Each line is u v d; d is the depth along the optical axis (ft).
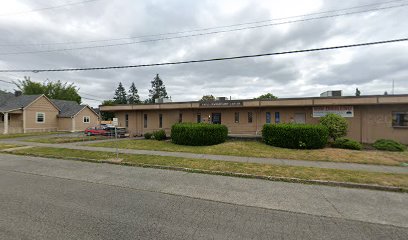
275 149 42.01
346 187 21.44
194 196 18.29
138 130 74.33
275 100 56.65
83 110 116.47
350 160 32.89
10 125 95.09
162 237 11.46
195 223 13.25
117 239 11.18
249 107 60.75
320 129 42.78
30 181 22.31
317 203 16.99
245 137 55.57
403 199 18.07
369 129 52.85
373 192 19.89
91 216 13.93
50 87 169.58
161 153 38.88
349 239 11.66
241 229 12.58
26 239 11.02
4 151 43.60
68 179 23.31
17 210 14.70
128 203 16.42
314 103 53.72
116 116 77.71
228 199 17.69
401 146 42.01
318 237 11.81
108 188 20.18
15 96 108.58
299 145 42.68
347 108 54.19
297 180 23.09
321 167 28.45
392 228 12.97
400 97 48.08
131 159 33.68
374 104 51.31
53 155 37.91
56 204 15.90
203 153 38.91
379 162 31.60
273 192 19.58
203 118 66.44
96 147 46.47
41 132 98.37
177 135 50.80
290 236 11.87
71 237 11.28
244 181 23.13
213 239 11.38
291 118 58.39
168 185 21.38
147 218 13.82
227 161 32.01
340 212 15.29
